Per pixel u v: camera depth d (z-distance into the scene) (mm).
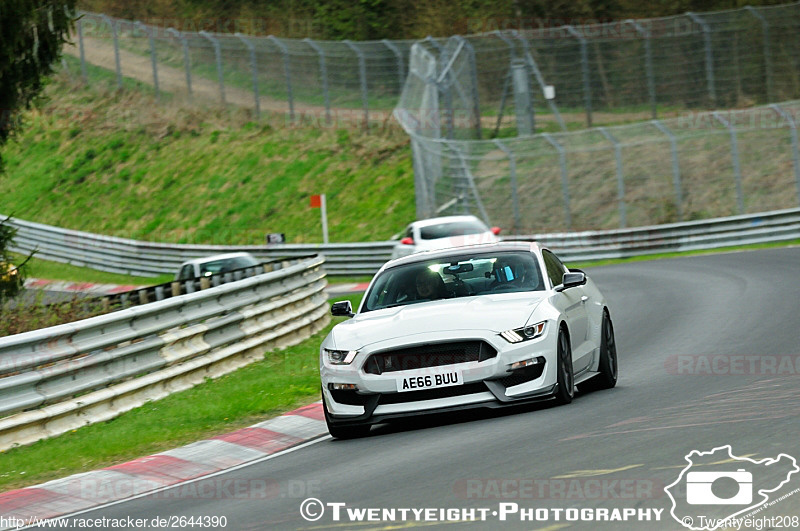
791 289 51688
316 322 52000
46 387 29109
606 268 82812
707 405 23562
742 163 113938
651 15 155875
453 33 160125
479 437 22500
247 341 41906
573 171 117250
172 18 181500
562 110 144375
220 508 18797
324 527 16141
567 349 25844
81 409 30078
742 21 140250
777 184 108812
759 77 139125
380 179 128000
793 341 34312
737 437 19375
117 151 148750
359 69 144625
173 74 156750
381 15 171375
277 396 32188
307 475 21031
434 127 112500
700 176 112625
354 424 24766
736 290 54406
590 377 28359
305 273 52812
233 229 125875
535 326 24641
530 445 20734
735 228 92312
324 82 145125
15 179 149750
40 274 112938
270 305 45031
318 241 118625
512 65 131125
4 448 27297
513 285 27031
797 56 137875
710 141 119938
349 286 90188
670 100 142125
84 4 182375
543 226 108125
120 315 32750
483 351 24141
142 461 24594
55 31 44750
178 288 42094
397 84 143625
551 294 26359
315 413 29484
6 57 42719
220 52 152375
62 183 145500
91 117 156875
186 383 36000
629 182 113438
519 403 24156
